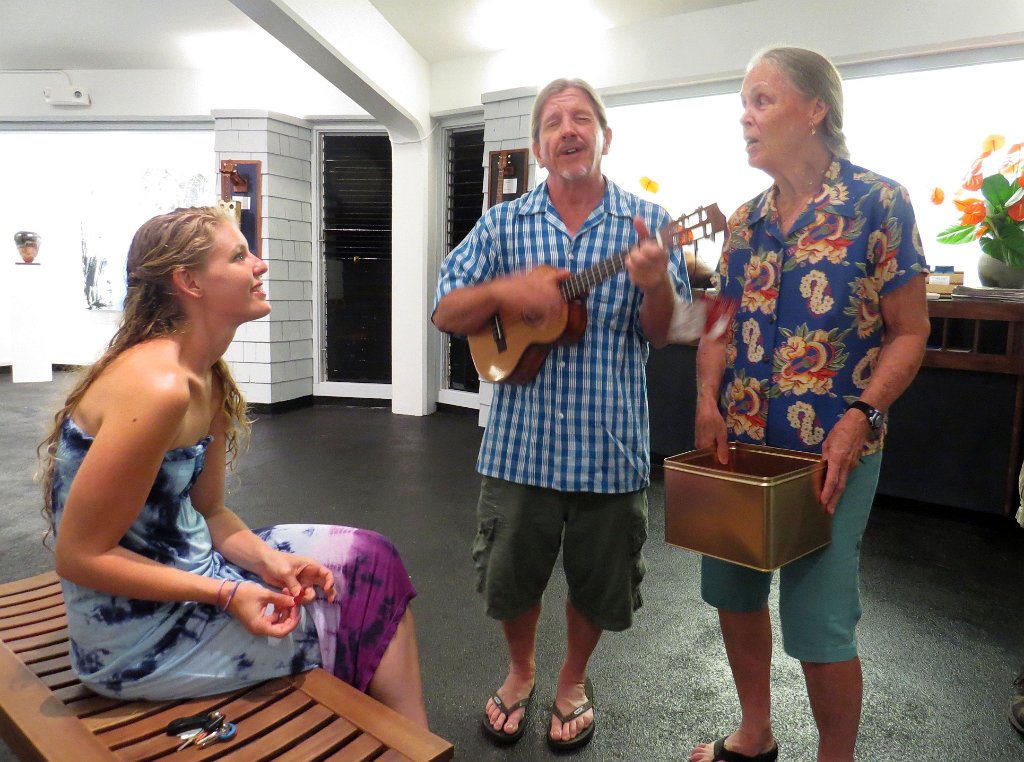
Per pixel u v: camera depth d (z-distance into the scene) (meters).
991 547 3.27
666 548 3.25
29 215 7.80
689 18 4.77
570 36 5.25
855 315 1.39
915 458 3.73
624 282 1.68
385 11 5.00
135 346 1.24
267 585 1.38
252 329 6.11
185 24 5.57
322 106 6.18
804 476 1.30
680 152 5.07
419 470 4.44
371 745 1.08
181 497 1.32
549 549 1.81
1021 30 3.74
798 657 1.45
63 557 1.15
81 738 1.08
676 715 1.97
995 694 2.07
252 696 1.23
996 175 3.47
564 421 1.71
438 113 5.95
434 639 2.37
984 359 3.46
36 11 5.42
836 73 1.37
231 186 5.97
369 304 6.59
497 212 1.81
